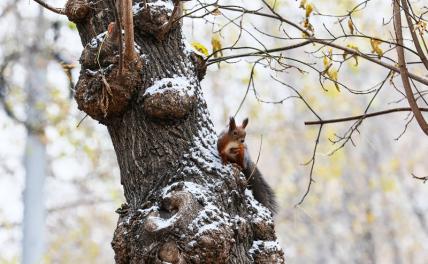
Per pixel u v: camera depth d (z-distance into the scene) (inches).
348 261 1163.9
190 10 307.3
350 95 1123.9
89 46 263.6
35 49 745.6
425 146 1277.1
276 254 254.4
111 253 1186.0
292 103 1075.9
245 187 258.1
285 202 1087.0
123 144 262.5
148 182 255.3
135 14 266.1
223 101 932.0
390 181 1119.6
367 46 572.4
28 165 743.7
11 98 745.0
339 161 1021.2
